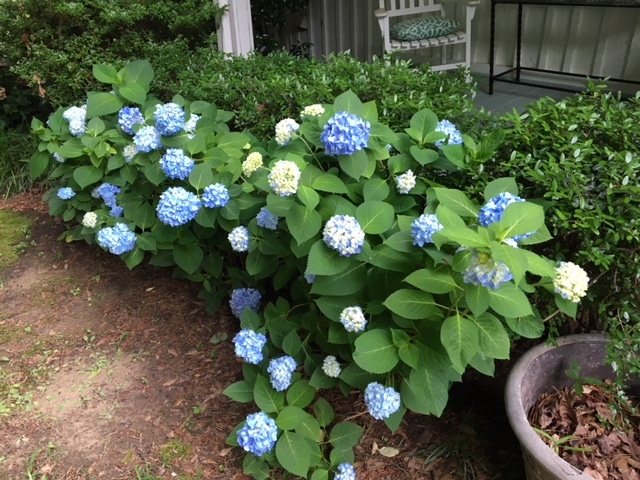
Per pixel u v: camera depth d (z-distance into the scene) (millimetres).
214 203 1964
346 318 1572
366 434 1910
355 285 1579
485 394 2020
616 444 1587
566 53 4012
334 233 1481
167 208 1942
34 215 3379
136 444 1936
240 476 1809
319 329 1875
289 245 1929
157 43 3441
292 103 2510
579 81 4008
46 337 2445
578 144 1734
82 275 2836
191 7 3387
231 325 2428
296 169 1642
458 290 1380
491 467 1776
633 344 1540
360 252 1516
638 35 3633
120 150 2436
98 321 2520
